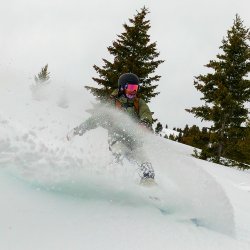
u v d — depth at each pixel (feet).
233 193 18.13
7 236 6.39
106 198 9.69
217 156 70.28
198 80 73.31
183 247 7.68
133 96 12.68
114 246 6.93
